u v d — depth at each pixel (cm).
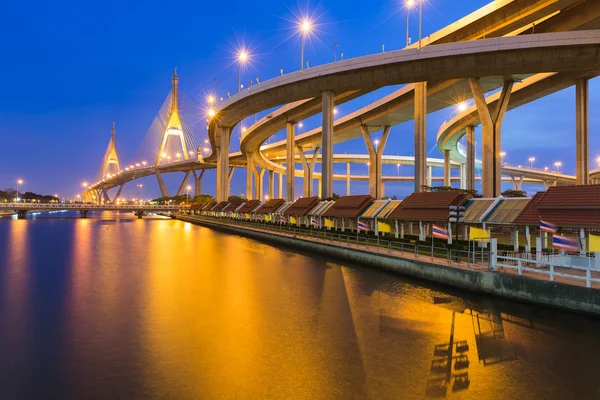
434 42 5462
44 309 1888
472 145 7288
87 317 1753
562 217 2100
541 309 1736
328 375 1148
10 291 2280
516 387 1068
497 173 4909
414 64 5022
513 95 5775
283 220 6097
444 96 6059
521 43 4272
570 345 1352
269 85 6506
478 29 5028
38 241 5319
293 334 1512
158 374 1167
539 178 14462
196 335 1507
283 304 1959
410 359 1258
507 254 2402
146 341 1447
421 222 3222
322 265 3138
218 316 1759
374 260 2884
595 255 1861
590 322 1555
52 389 1080
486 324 1590
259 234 5525
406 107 6681
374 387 1071
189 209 13762
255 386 1084
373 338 1455
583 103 4747
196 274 2806
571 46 4144
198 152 17050
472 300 1939
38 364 1246
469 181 7250
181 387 1084
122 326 1623
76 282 2539
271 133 9275
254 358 1279
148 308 1902
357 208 4225
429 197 3328
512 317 1662
